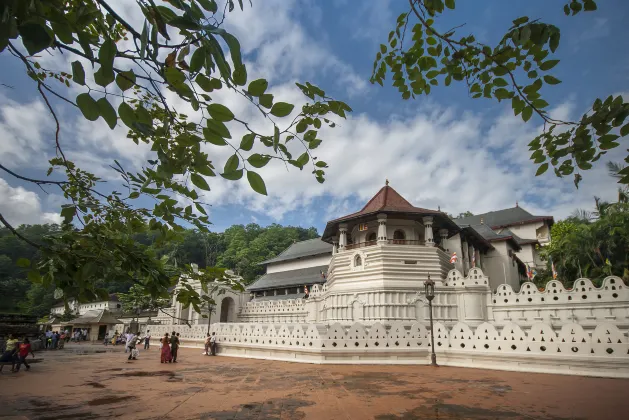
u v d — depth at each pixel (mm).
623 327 24297
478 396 11844
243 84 2715
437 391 12781
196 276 5031
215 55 2523
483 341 19719
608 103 4566
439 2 4527
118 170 4230
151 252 4672
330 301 39344
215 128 2844
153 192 4512
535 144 5410
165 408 10430
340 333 22203
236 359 26047
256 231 128250
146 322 57906
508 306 31422
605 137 4859
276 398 11719
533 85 5035
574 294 27984
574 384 14070
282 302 51438
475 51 5160
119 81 2678
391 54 6199
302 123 3721
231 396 12141
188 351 34125
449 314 34125
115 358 27438
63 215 4129
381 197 46000
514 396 11805
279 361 24031
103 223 4781
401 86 6637
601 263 36156
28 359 26516
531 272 50812
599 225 35344
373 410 9969
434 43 5840
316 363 21797
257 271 101438
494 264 53094
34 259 4004
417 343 21922
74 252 3797
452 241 45188
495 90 5410
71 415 9688
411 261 38031
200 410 10133
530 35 4281
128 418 9344
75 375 17922
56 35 2457
